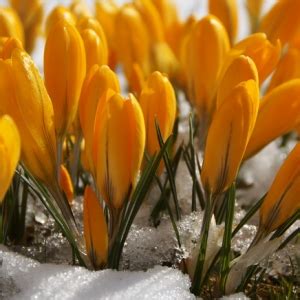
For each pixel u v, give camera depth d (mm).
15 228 456
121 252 408
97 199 395
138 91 518
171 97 421
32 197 479
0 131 346
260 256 405
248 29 611
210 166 392
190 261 415
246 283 415
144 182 398
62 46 401
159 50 558
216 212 436
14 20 491
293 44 510
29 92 383
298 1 499
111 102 379
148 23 559
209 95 470
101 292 395
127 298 394
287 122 407
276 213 398
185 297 402
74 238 410
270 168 532
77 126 452
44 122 390
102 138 383
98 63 436
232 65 406
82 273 401
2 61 380
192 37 470
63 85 403
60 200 405
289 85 404
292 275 422
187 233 437
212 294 424
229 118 382
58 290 394
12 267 403
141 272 407
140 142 385
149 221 461
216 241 415
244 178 530
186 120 565
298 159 391
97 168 392
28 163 394
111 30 588
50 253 446
